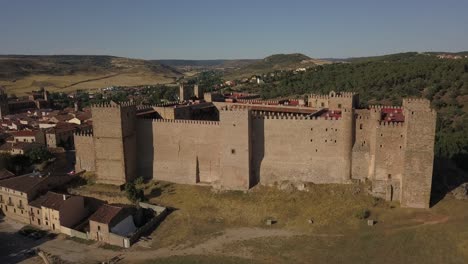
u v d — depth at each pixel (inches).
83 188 3902.6
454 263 2497.5
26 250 3112.7
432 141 3038.9
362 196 3304.6
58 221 3393.2
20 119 7524.6
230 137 3622.0
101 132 3907.5
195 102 5024.6
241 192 3609.7
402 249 2684.5
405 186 3149.6
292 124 3548.2
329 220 3125.0
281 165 3612.2
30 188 3639.3
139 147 4065.0
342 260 2650.1
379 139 3275.1
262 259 2733.8
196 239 3061.0
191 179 3885.3
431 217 2994.6
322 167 3508.9
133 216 3410.4
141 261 2834.6
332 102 3900.1
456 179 3695.9
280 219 3235.7
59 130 5900.6
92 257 2945.4
